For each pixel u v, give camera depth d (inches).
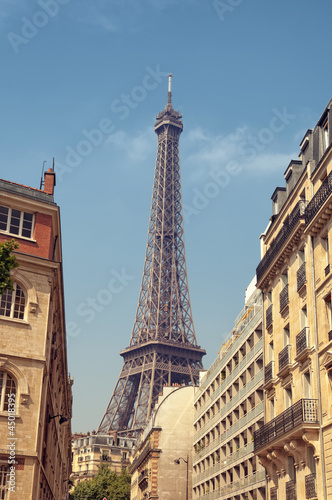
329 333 1584.6
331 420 1524.4
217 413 3565.5
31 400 1663.4
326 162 1669.5
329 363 1560.0
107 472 7504.9
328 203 1584.6
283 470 1867.6
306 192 1825.8
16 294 1734.7
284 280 2046.0
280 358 1946.4
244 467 2901.1
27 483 1599.4
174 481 4515.3
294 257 1907.0
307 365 1715.1
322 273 1668.3
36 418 1657.2
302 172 1861.5
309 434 1594.5
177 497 4480.8
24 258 1743.4
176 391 4736.7
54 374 2159.2
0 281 1211.9
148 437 4943.4
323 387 1604.3
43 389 1759.4
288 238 1888.5
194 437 4340.6
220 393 3474.4
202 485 3924.7
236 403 3075.8
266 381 2112.5
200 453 4023.1
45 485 2079.2
